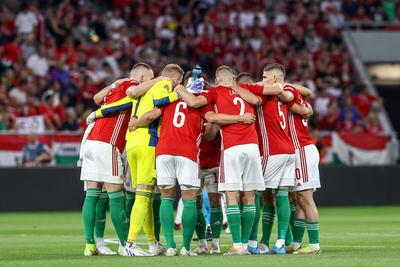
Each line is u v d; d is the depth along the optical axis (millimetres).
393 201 75625
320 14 94625
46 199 67562
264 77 32000
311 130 74812
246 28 91000
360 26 97500
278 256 28797
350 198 74062
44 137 67812
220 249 34531
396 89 98750
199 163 31609
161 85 30906
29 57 78125
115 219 31969
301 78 86125
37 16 81062
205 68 85250
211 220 32812
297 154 31734
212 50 87375
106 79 77312
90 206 31766
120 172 32000
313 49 90875
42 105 70750
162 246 33250
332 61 90062
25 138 67438
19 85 74188
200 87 30688
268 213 32156
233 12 91938
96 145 31828
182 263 26266
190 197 30656
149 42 85750
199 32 90000
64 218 59562
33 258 29641
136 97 31328
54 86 73312
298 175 31656
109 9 90688
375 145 76188
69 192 68000
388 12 98750
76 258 29375
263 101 31219
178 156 30312
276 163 31000
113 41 83312
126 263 26562
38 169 67375
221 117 30344
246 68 87000
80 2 85938
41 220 57219
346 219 57156
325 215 62281
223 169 30500
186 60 85062
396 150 77250
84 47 81875
